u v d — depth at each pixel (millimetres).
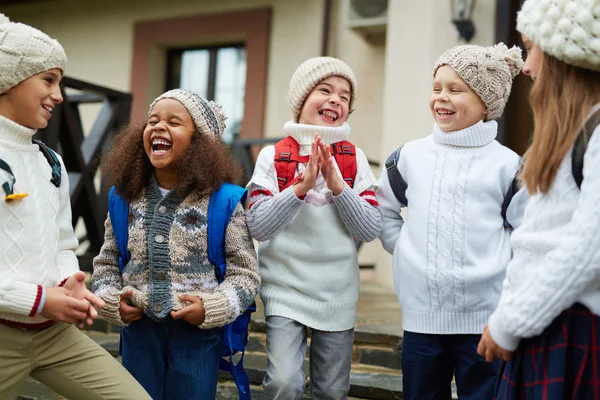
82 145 4418
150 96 6777
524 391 1563
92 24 7082
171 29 6668
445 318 2135
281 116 6184
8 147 1855
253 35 6297
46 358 1905
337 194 2170
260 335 3355
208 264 2105
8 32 1847
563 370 1483
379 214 2287
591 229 1406
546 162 1524
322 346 2260
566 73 1530
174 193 2107
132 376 1964
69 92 7156
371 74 5762
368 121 5758
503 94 2223
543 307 1449
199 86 6770
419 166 2279
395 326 3359
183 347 2074
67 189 2061
